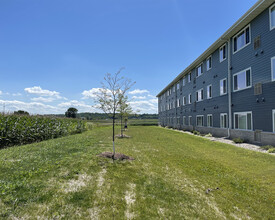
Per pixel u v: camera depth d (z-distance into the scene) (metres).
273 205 3.78
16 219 2.73
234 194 4.21
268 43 10.24
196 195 4.07
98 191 3.86
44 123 12.39
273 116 9.88
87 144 9.78
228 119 14.50
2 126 9.12
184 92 26.27
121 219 3.00
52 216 2.89
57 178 4.31
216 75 16.56
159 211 3.32
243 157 7.83
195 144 11.69
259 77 10.93
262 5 10.11
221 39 14.33
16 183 3.78
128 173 5.09
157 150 9.16
